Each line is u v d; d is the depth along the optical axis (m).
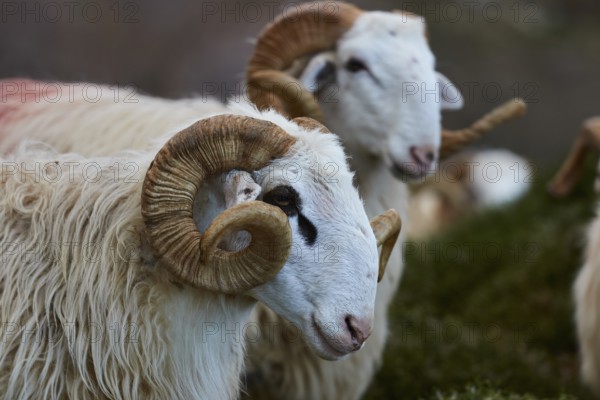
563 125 35.50
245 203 6.22
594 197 17.11
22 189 7.12
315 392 9.98
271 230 6.28
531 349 13.86
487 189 25.50
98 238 6.86
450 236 17.55
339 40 9.89
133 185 6.91
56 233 6.93
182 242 6.40
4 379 6.76
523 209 17.67
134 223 6.82
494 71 35.41
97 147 9.29
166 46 30.59
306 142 6.75
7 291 6.84
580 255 15.41
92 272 6.80
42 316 6.85
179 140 6.42
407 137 9.51
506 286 15.17
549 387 12.12
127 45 30.20
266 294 6.80
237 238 6.78
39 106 9.95
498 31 37.34
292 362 9.82
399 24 9.84
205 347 7.00
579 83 35.97
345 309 6.58
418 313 13.88
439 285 15.64
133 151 7.40
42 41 28.58
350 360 10.03
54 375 6.78
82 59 28.97
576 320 12.46
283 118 7.04
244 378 9.88
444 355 12.41
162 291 6.79
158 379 6.86
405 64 9.60
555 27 39.75
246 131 6.55
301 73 10.19
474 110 34.84
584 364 12.06
